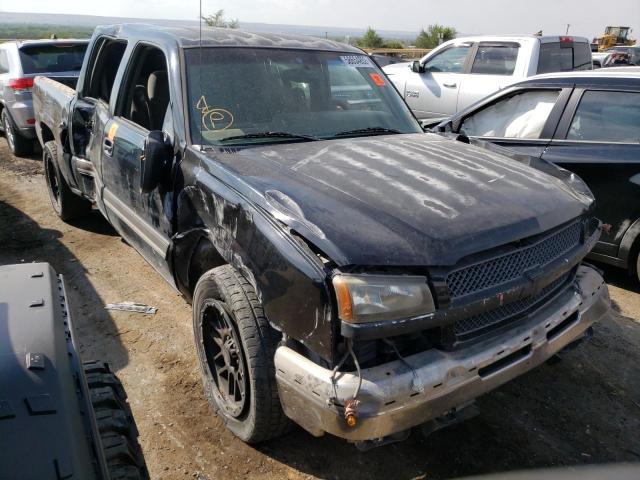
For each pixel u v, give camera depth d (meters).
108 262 4.89
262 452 2.69
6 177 7.70
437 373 2.08
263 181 2.55
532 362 2.39
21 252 5.11
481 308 2.18
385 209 2.32
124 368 3.36
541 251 2.47
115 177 3.87
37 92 5.97
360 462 2.63
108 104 4.28
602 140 4.41
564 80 4.70
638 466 2.62
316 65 3.73
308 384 2.08
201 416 2.94
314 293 2.06
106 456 1.55
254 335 2.41
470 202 2.43
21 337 1.44
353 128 3.54
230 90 3.32
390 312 2.01
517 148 4.84
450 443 2.76
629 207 4.26
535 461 2.64
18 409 1.22
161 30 3.76
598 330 3.85
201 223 2.87
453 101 8.70
